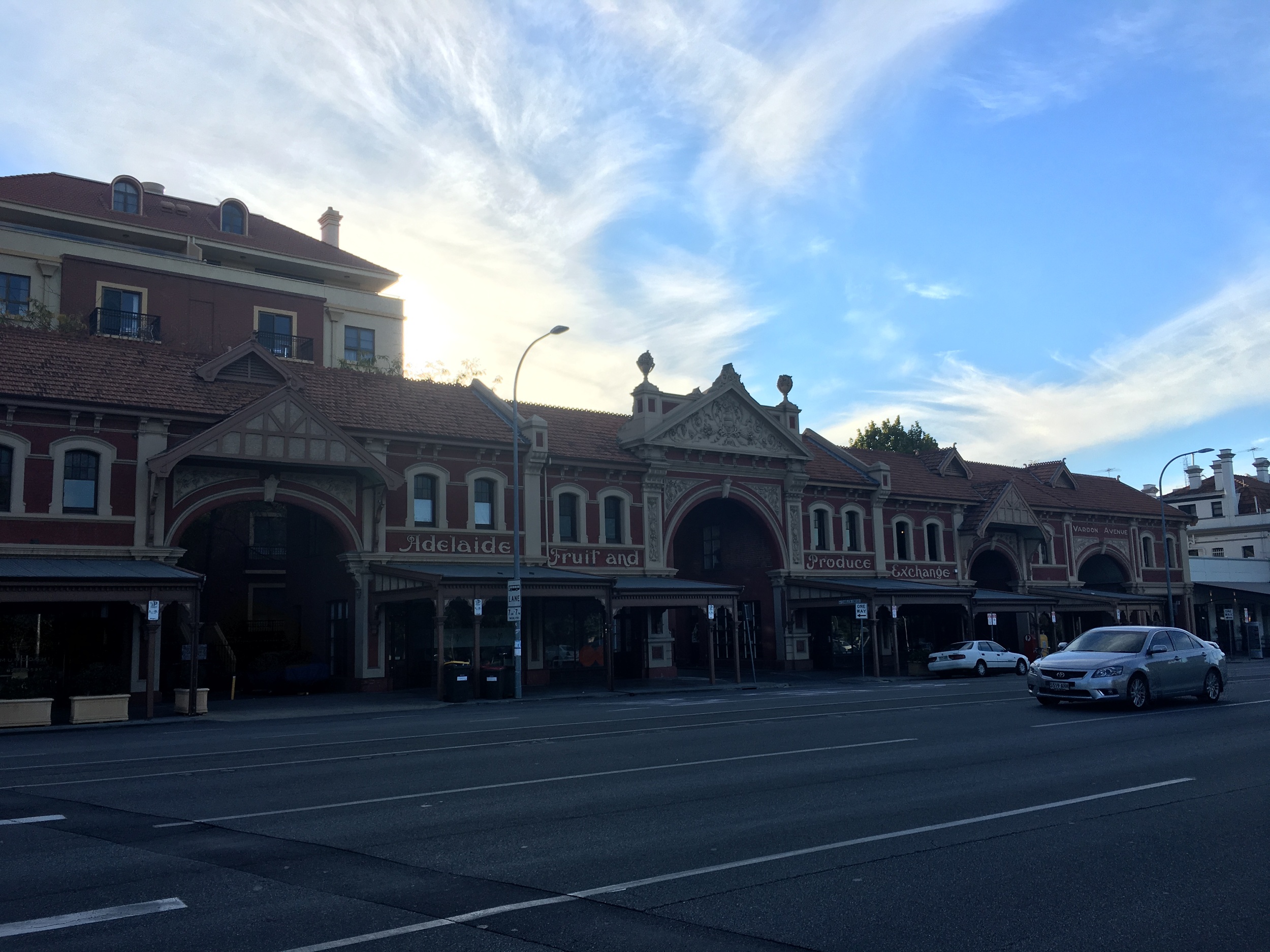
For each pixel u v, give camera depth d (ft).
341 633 105.19
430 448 104.88
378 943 18.98
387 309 164.14
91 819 31.24
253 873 24.20
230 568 118.21
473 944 18.90
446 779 38.17
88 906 21.48
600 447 121.60
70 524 83.66
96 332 132.57
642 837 27.73
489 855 25.93
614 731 55.98
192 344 140.46
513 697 93.76
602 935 19.40
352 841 27.58
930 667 129.18
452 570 100.63
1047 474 182.39
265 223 167.43
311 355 150.61
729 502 138.72
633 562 120.57
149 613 75.97
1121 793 33.65
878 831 28.19
